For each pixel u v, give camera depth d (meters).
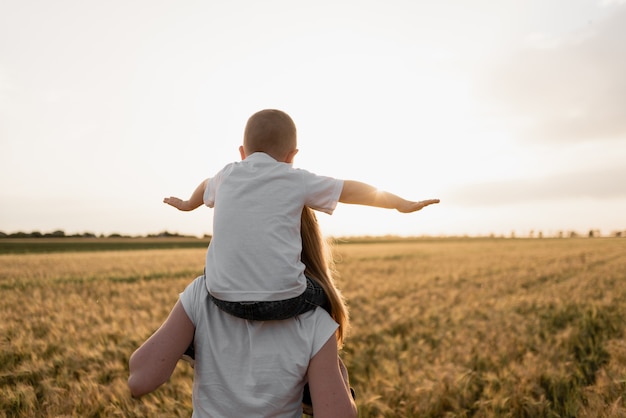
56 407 4.27
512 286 15.26
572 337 7.34
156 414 4.18
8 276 17.62
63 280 16.61
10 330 7.36
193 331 2.19
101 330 7.27
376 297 12.31
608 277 17.17
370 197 2.19
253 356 2.08
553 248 43.81
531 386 4.93
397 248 49.41
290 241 2.12
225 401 2.08
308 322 2.15
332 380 2.11
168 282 15.52
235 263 2.06
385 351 6.59
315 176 2.24
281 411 2.07
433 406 4.57
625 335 7.87
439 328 8.47
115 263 24.64
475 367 5.98
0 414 4.23
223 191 2.20
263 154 2.27
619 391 4.65
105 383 5.19
